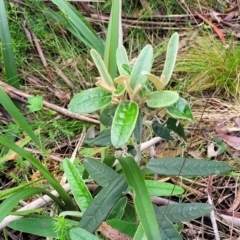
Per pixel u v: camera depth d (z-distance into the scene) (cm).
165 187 46
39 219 46
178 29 81
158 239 36
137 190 37
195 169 41
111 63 53
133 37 80
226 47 77
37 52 74
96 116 65
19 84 68
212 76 73
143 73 35
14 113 46
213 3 86
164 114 61
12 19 73
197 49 77
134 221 46
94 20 80
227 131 65
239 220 54
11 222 45
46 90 71
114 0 54
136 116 35
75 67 73
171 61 36
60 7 64
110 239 45
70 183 45
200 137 63
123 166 39
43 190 47
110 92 37
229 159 62
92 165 45
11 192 47
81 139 62
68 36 77
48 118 65
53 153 62
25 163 57
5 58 64
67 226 43
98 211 40
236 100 71
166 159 41
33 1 76
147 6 82
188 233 52
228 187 58
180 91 71
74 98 37
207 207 42
